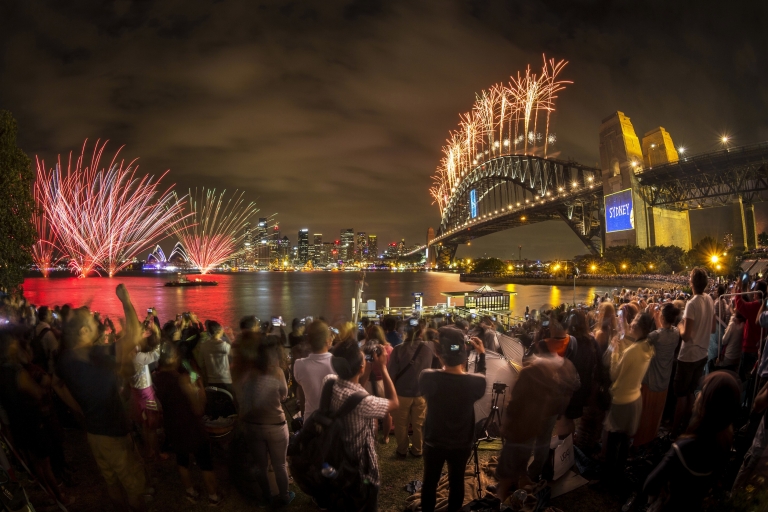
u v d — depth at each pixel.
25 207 20.09
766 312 4.55
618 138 106.75
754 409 3.53
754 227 87.50
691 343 5.31
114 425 4.06
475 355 6.06
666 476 3.21
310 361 4.62
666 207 103.44
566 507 4.34
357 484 3.61
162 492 5.07
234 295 99.31
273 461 4.59
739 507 3.12
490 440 5.93
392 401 3.91
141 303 76.94
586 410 5.54
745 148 79.25
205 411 5.50
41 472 4.59
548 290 92.00
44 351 6.73
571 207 143.88
